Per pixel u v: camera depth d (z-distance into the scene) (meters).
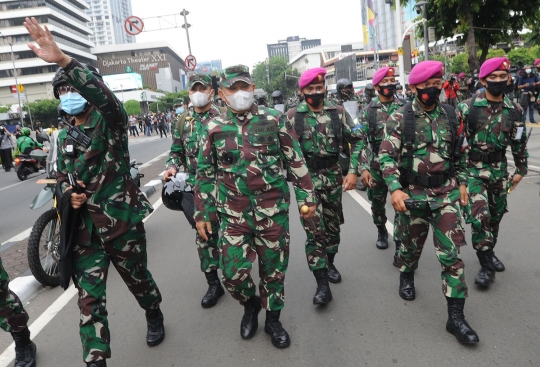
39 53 2.51
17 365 3.37
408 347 3.33
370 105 5.37
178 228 7.21
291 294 4.40
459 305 3.38
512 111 4.18
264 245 3.31
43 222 4.88
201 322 3.96
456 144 3.44
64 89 2.92
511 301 3.92
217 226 4.29
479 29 20.58
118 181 3.06
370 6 43.47
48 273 5.08
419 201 3.46
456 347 3.28
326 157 4.23
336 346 3.41
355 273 4.82
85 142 2.93
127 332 3.85
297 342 3.51
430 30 19.53
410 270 4.02
